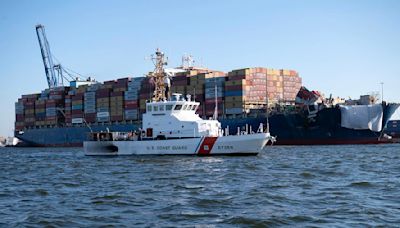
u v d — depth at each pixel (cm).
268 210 1991
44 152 8188
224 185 2745
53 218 1906
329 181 2889
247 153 4600
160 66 5300
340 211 1947
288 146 7606
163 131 4900
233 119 8088
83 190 2725
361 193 2403
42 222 1836
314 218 1827
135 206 2139
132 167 3944
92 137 5569
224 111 8381
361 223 1738
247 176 3156
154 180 3047
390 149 6259
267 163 4078
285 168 3684
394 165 3847
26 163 5166
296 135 7675
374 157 4750
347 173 3312
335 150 6159
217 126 4953
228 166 3812
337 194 2378
